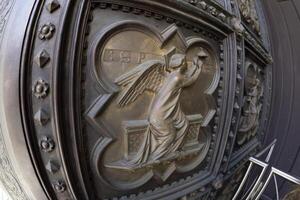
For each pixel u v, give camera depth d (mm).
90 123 1269
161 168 1467
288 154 2541
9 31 1214
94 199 1355
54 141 1219
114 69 1303
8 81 1175
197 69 1513
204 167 1686
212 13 1593
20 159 1252
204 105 1601
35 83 1171
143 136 1379
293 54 2516
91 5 1250
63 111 1206
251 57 2025
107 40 1283
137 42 1350
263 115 2283
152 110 1384
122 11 1312
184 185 1570
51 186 1296
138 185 1418
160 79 1401
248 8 2008
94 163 1304
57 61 1160
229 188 1974
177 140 1446
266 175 2262
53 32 1174
